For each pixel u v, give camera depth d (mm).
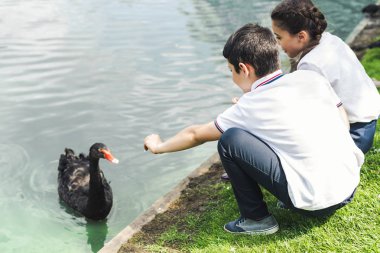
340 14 12766
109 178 5922
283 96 3031
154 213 4188
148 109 7277
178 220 4016
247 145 3092
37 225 5188
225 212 3920
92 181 5219
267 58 3045
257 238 3436
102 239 5023
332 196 3002
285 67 8664
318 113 3053
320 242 3295
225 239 3520
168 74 8500
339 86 3457
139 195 5562
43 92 7773
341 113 3281
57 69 8648
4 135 6602
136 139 6547
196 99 7578
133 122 6926
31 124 6879
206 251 3414
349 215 3484
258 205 3369
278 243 3330
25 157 6234
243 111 3105
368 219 3443
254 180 3312
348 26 11586
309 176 2988
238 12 12703
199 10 12828
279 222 3578
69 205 5633
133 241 3793
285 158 3033
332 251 3201
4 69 8625
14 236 4957
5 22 11398
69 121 6965
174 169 5988
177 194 4480
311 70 3439
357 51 8539
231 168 3223
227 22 11672
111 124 6883
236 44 3092
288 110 3016
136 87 7961
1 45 9797
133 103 7441
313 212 3180
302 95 3062
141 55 9367
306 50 3520
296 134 2998
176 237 3721
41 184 5879
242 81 3189
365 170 4023
